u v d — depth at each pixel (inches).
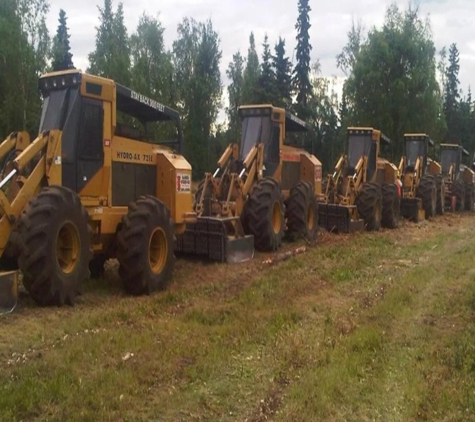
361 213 602.9
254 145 449.4
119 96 319.0
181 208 354.9
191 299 288.2
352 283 334.0
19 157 255.6
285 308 269.3
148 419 158.1
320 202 579.2
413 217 717.3
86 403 161.2
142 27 1566.2
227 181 428.5
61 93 291.3
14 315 241.1
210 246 390.3
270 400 172.2
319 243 483.8
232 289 311.9
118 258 297.1
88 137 292.4
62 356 193.9
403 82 1269.7
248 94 1590.8
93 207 294.8
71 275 263.7
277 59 1509.6
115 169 315.3
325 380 183.3
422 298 297.3
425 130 1291.8
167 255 319.3
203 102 1477.6
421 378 187.9
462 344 215.6
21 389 165.2
